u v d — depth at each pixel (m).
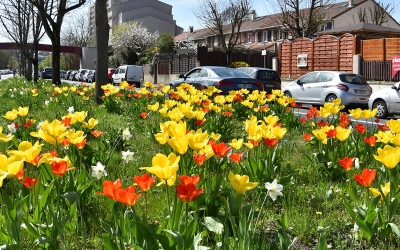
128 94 15.24
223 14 43.38
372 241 3.53
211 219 3.34
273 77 21.48
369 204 3.72
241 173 4.62
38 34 35.53
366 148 6.03
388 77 25.27
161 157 2.68
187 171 3.79
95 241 3.46
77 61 93.19
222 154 3.54
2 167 2.93
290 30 42.19
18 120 9.06
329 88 18.75
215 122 8.11
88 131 7.70
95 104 15.39
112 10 95.81
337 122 8.25
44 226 3.08
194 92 10.37
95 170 3.93
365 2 54.84
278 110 10.53
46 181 3.96
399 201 3.65
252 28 63.50
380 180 4.38
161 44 59.81
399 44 25.03
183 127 3.56
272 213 4.18
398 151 3.38
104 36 15.68
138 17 92.75
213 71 17.27
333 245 3.57
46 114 11.54
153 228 2.60
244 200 4.31
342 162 4.22
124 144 7.15
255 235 3.47
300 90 20.22
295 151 7.12
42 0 26.69
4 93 18.77
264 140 4.43
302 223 3.85
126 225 2.86
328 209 4.38
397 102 15.59
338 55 28.69
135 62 61.41
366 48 26.84
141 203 4.31
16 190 4.59
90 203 4.04
